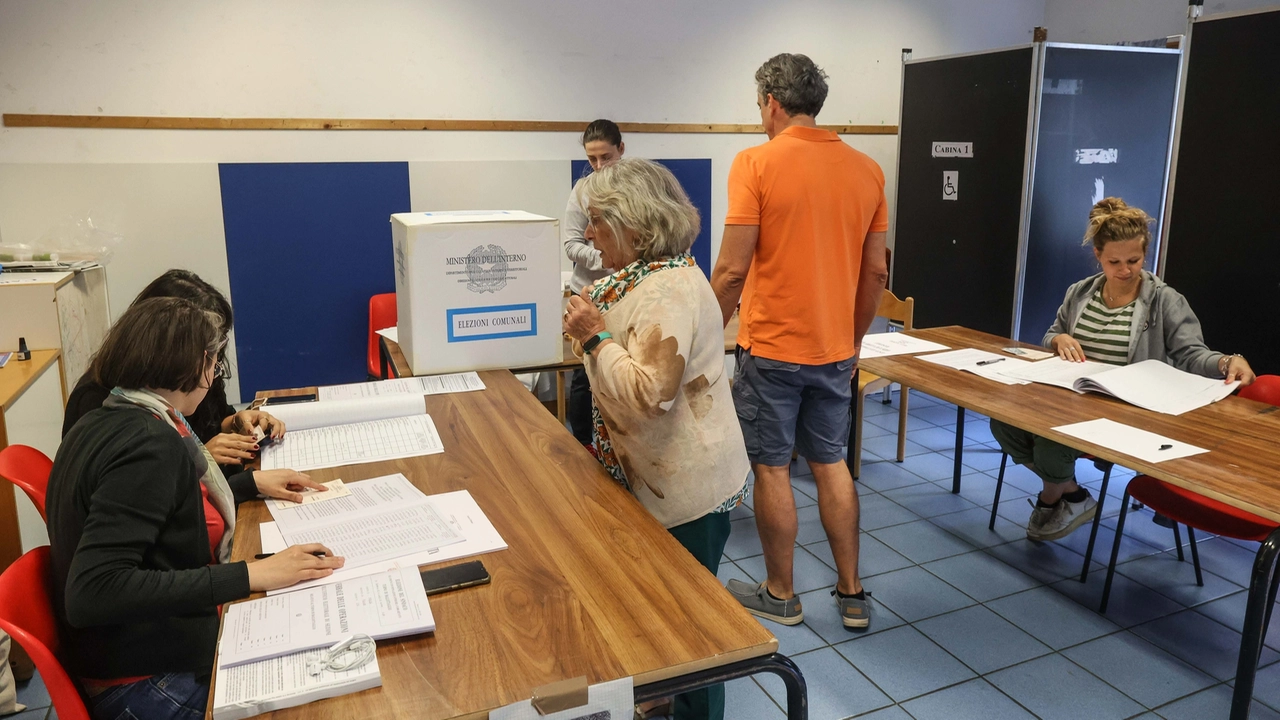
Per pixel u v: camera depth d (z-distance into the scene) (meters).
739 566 2.97
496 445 1.87
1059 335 2.94
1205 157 3.33
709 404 1.66
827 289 2.28
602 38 4.57
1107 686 2.27
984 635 2.52
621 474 1.74
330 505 1.53
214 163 3.95
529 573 1.31
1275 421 2.19
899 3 5.32
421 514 1.49
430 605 1.21
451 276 2.36
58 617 1.31
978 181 4.56
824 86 2.27
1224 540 3.14
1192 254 3.43
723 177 5.05
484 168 4.43
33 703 2.19
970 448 4.20
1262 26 3.07
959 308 4.80
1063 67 4.22
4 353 2.82
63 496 1.23
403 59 4.19
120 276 3.88
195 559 1.29
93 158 3.78
